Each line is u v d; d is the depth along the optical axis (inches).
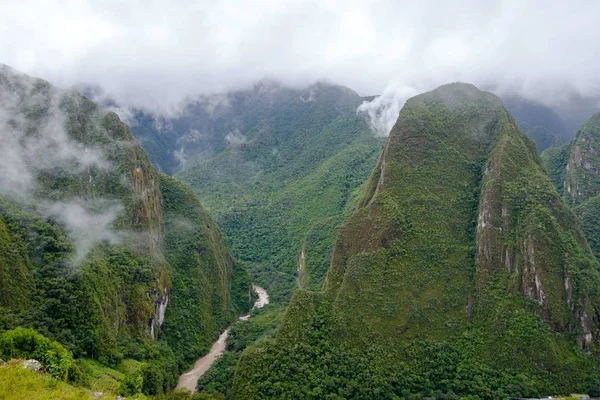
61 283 2979.8
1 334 2146.9
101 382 2342.5
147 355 3280.0
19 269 2888.8
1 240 2910.9
